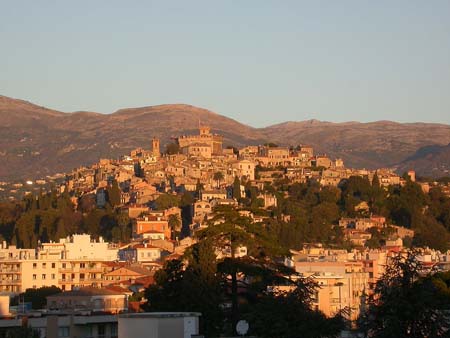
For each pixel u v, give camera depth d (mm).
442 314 168125
